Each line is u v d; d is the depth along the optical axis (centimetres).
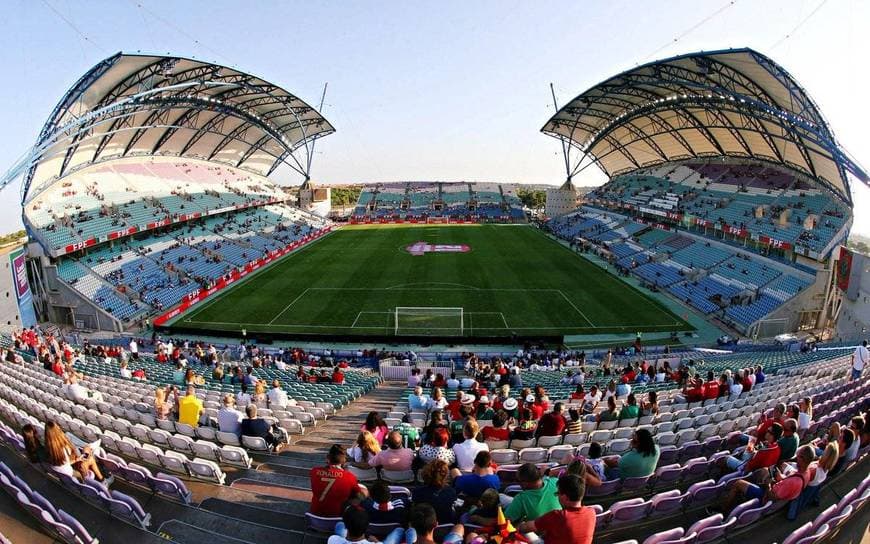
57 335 3647
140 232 5562
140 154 6856
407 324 3803
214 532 721
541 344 3362
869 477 719
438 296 4581
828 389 1407
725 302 4134
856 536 689
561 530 506
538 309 4197
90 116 4188
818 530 604
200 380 1795
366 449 855
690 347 3406
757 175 6284
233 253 6019
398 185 13375
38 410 1109
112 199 5556
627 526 727
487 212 11512
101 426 1133
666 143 8006
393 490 765
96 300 3950
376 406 1642
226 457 960
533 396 1289
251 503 802
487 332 3666
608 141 9200
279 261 6312
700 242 5750
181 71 5256
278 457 1025
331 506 671
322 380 2086
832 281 3722
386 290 4794
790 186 5588
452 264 6025
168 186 6738
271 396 1338
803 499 721
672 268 5247
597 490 802
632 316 4034
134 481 834
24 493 723
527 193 16212
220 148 8581
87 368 2080
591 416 1251
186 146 7794
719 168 7138
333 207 15375
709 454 1009
